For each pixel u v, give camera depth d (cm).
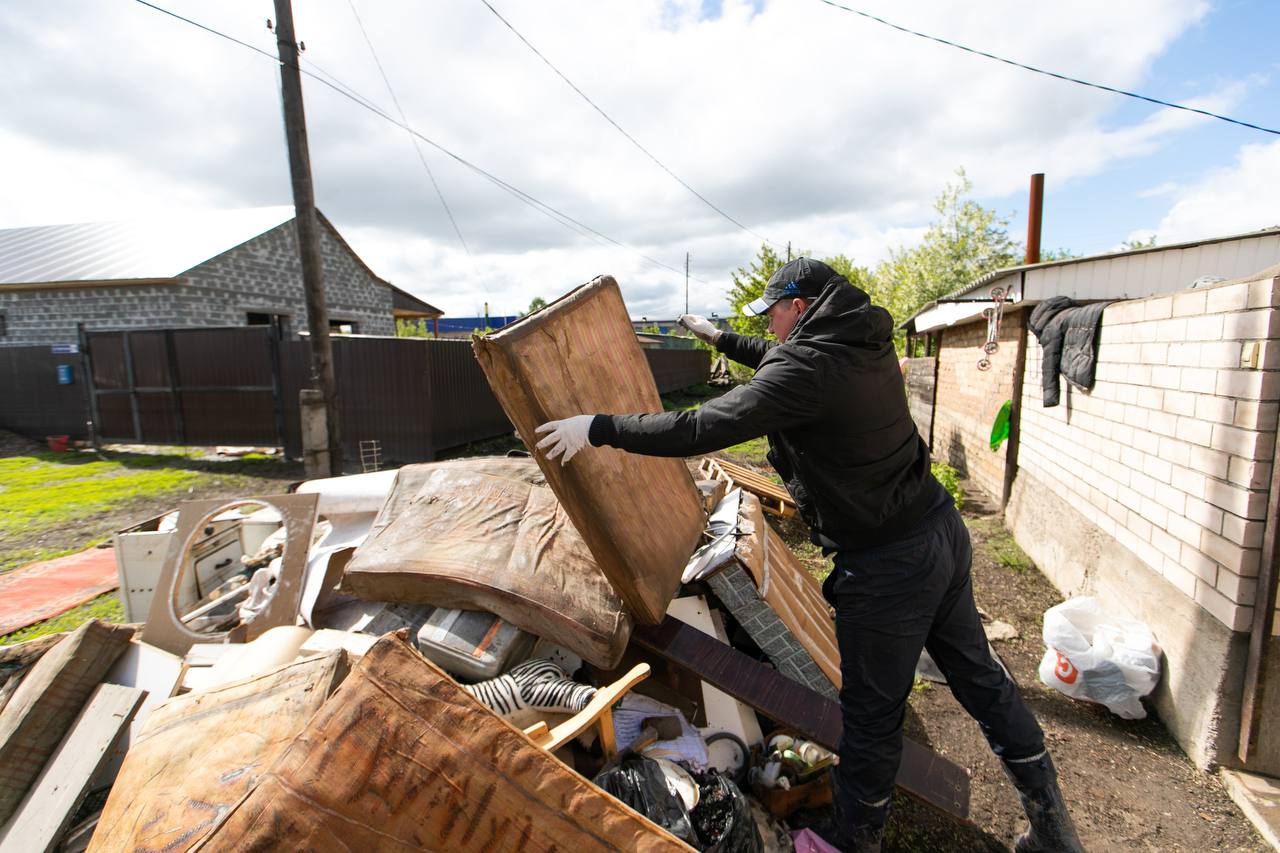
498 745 126
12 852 167
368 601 262
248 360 959
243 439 986
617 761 194
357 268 1748
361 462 891
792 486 209
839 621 201
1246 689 255
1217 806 248
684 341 3089
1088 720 305
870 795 191
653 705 238
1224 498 266
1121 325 377
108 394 1041
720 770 230
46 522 630
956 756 276
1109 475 389
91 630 211
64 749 187
